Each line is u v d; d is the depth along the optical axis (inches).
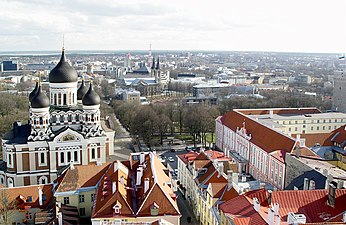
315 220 3587.6
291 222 3181.6
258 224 3277.6
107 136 6983.3
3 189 4958.2
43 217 4557.1
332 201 3725.4
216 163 5565.9
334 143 7431.1
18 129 6776.6
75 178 5059.1
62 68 6865.2
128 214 4188.0
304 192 3838.6
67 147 6501.0
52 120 6707.7
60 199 4901.6
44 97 6407.5
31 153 6378.0
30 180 6407.5
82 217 4997.5
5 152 6569.9
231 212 3774.6
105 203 4266.7
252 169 7411.4
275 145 6668.3
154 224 3959.2
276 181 6338.6
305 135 7470.5
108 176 4879.4
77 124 6825.8
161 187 4461.1
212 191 4626.0
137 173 4899.1
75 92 7037.4
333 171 5305.1
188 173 6082.7
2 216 4643.2
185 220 5472.4
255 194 3927.2
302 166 5511.8
